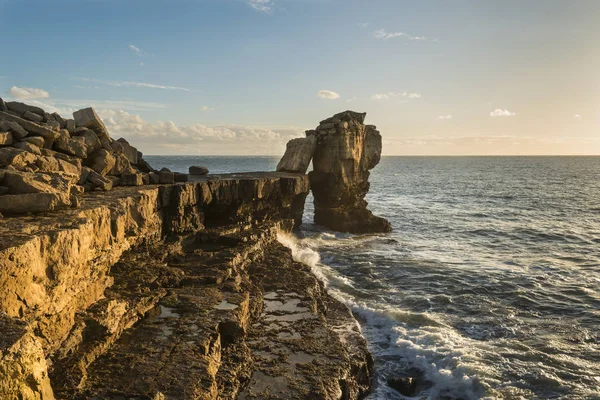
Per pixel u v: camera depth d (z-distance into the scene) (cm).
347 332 1942
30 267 1048
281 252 2833
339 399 1390
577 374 1742
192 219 2716
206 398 1150
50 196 1498
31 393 773
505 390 1633
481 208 6569
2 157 1728
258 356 1557
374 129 5216
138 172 2709
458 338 2039
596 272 3097
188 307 1636
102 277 1579
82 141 2317
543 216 5722
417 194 8831
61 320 1205
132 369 1225
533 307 2439
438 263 3291
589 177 13788
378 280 2873
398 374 1784
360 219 4600
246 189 3247
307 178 4259
